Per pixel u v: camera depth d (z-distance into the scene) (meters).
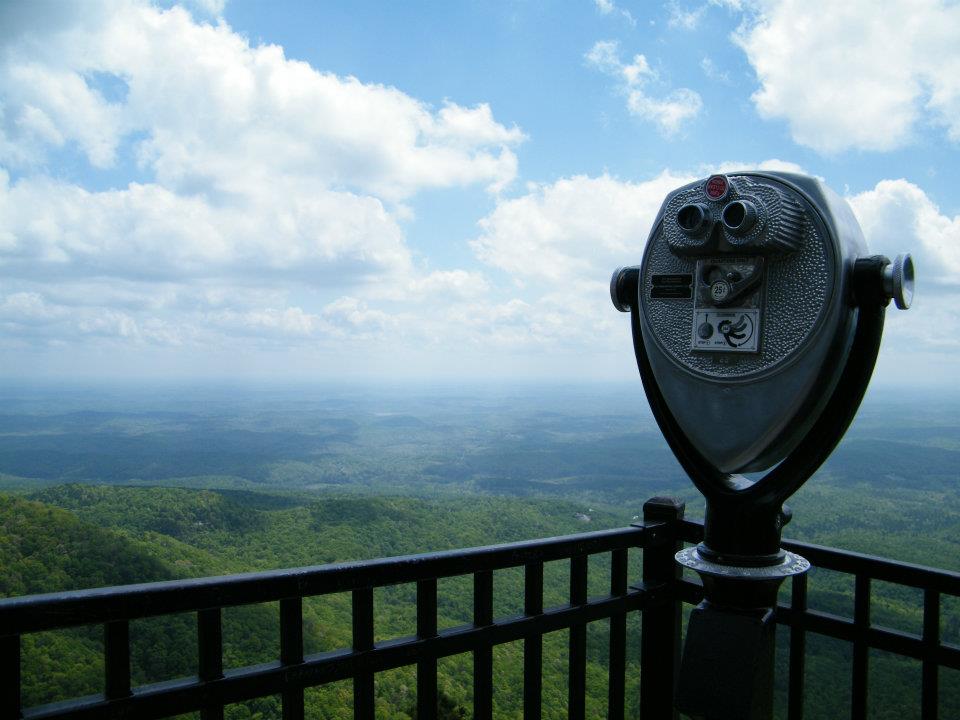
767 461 1.60
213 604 1.33
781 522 1.65
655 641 2.11
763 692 1.55
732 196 1.56
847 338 1.49
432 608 1.60
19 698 1.18
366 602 1.52
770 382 1.52
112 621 1.25
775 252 1.52
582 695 1.85
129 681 1.27
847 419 1.53
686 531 2.07
